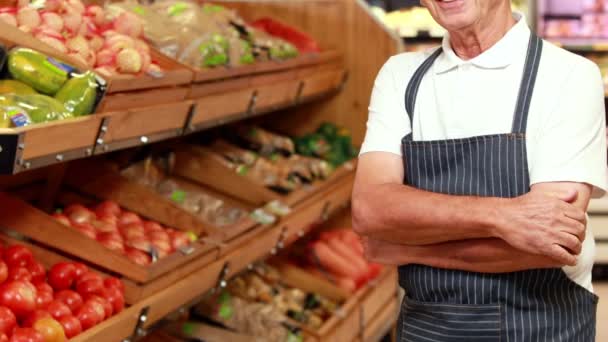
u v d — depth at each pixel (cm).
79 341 254
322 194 480
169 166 417
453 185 213
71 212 336
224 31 419
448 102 216
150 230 354
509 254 203
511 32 212
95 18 340
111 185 368
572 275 212
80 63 277
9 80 265
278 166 471
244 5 554
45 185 345
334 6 546
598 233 701
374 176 222
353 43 549
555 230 193
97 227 333
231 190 427
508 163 208
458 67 215
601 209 697
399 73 227
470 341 213
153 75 310
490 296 211
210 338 396
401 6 744
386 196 210
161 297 307
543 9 751
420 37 738
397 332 233
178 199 400
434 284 215
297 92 475
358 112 555
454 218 200
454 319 213
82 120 261
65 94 266
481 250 205
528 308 211
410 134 222
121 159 391
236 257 371
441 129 218
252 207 426
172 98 331
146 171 396
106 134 278
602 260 700
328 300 466
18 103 249
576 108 204
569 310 213
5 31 269
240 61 404
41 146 241
